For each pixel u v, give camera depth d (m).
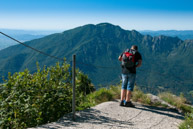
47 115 5.44
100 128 4.92
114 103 7.59
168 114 7.01
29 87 5.27
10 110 4.74
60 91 5.79
